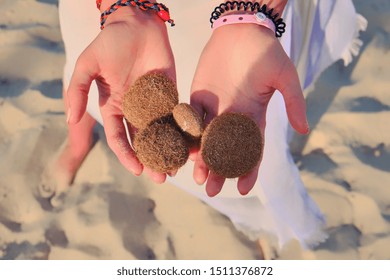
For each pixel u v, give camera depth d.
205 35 0.69
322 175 0.90
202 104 0.66
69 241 0.87
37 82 0.99
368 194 0.88
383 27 1.03
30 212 0.89
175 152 0.62
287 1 0.68
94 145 0.93
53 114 0.96
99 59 0.65
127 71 0.67
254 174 0.64
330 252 0.84
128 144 0.64
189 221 0.88
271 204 0.76
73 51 0.78
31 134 0.94
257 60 0.65
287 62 0.64
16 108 0.96
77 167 0.92
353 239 0.85
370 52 1.00
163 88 0.65
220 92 0.66
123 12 0.68
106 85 0.67
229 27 0.66
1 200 0.89
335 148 0.92
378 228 0.86
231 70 0.66
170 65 0.68
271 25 0.66
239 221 0.83
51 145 0.94
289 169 0.75
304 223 0.80
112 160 0.92
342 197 0.88
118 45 0.65
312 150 0.93
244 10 0.67
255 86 0.65
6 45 1.02
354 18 0.86
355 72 0.99
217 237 0.87
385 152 0.92
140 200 0.90
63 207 0.89
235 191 0.77
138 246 0.87
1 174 0.91
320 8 0.77
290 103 0.64
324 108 0.96
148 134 0.62
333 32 0.83
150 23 0.68
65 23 0.76
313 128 0.94
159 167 0.62
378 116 0.94
